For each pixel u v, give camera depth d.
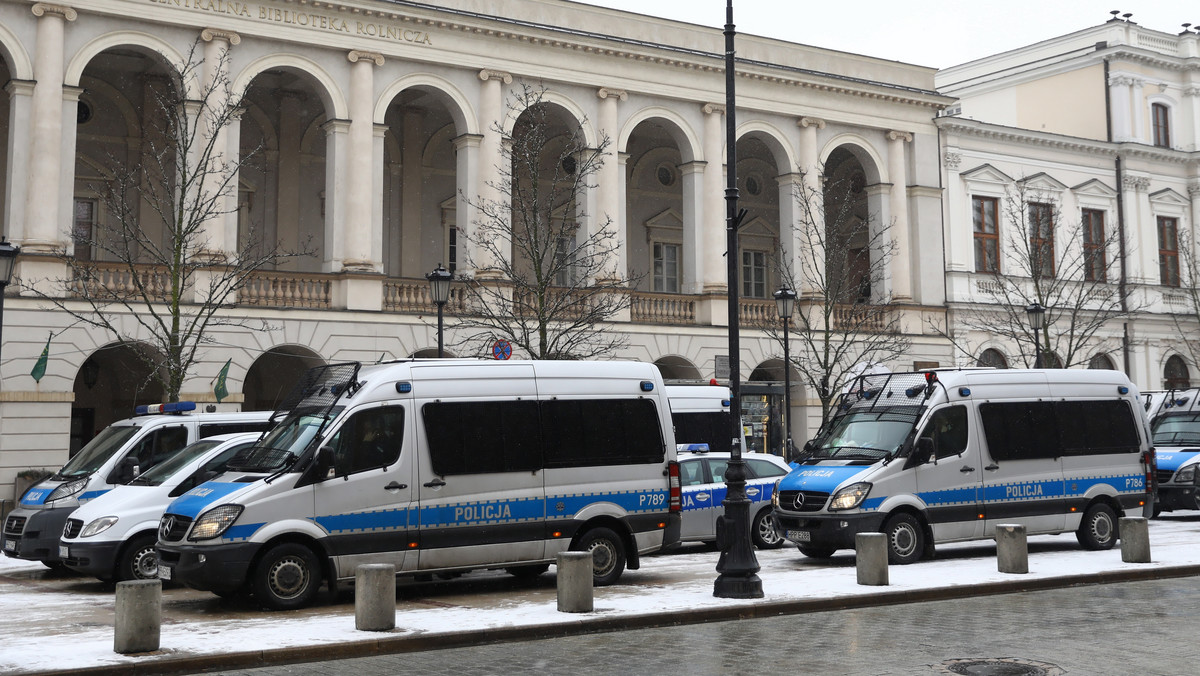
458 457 14.25
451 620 12.02
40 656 10.29
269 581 13.10
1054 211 41.50
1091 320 39.50
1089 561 16.91
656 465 15.52
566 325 30.84
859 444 17.58
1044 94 47.88
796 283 36.12
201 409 26.81
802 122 36.62
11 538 16.98
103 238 30.20
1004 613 12.75
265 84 32.44
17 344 25.19
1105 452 19.02
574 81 32.69
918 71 39.38
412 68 30.66
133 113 30.83
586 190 32.88
